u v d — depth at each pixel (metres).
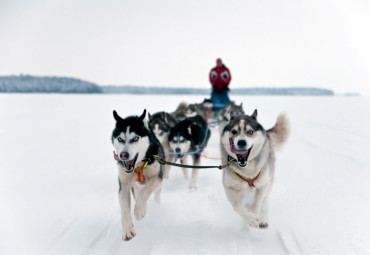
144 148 2.70
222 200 3.50
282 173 4.32
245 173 2.66
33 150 6.27
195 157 4.59
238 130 2.64
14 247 2.45
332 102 25.17
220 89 7.93
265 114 13.43
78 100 27.12
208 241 2.53
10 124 10.12
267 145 2.84
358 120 10.75
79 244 2.50
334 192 3.42
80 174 4.60
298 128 8.93
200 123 5.33
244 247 2.41
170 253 2.32
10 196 3.63
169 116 5.30
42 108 17.19
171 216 3.08
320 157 5.17
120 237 2.62
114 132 2.69
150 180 2.85
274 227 2.73
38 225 2.86
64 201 3.48
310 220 2.78
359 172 4.14
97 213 3.15
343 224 2.64
